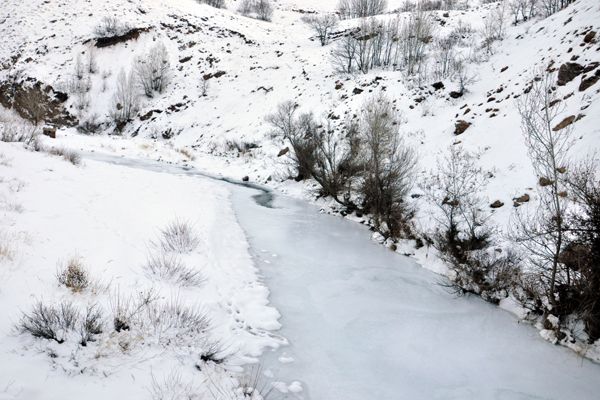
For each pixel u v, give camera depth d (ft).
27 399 12.16
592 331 23.07
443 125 63.87
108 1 172.65
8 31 160.56
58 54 145.28
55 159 46.93
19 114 129.18
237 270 30.01
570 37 56.80
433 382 19.92
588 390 19.84
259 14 215.72
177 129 115.96
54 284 19.04
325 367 20.17
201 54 146.10
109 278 21.70
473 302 29.60
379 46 110.63
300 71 122.21
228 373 17.63
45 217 27.22
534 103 27.63
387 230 43.39
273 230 43.24
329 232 44.50
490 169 44.50
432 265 36.04
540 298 26.09
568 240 23.72
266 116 100.12
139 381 14.74
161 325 18.48
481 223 36.01
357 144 53.57
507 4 119.44
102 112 126.82
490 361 22.07
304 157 59.16
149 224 33.42
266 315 24.48
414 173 52.85
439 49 101.60
